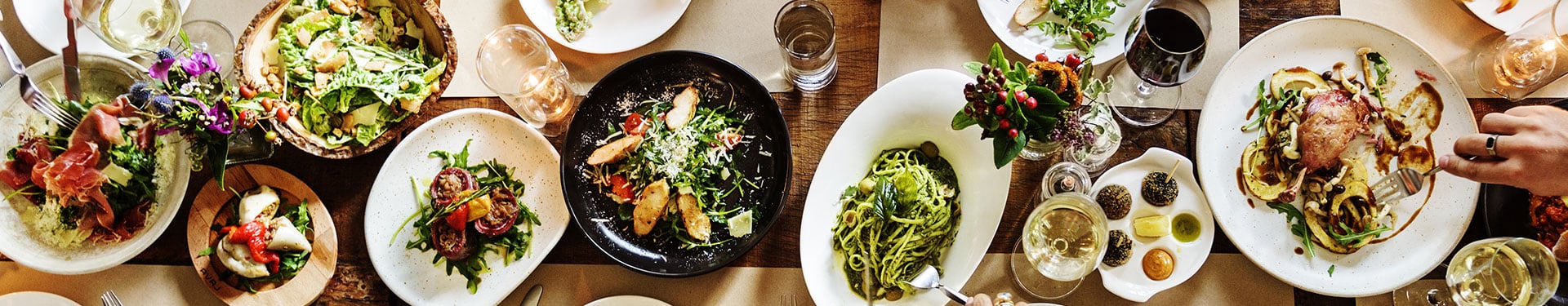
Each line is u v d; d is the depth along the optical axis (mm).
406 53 1720
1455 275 1558
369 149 1678
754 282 1756
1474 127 1616
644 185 1729
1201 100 1710
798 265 1745
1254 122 1667
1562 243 1508
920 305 1676
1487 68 1669
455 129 1744
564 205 1755
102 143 1683
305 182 1803
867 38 1770
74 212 1743
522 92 1689
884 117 1648
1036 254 1577
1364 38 1654
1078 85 1385
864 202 1688
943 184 1697
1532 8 1642
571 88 1766
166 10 1695
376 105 1699
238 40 1678
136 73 1718
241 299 1775
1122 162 1720
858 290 1706
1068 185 1601
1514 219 1613
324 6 1706
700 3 1803
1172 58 1392
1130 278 1670
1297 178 1632
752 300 1755
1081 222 1565
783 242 1751
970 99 1384
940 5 1766
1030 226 1572
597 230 1749
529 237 1753
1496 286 1521
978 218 1660
